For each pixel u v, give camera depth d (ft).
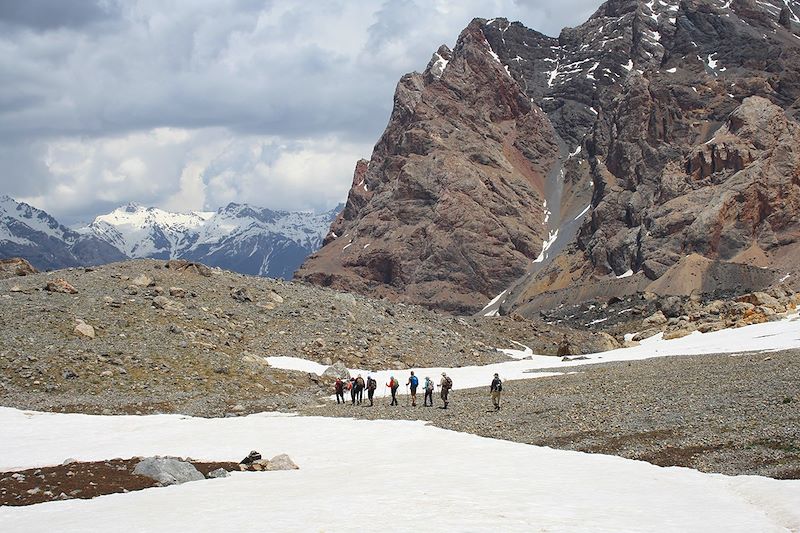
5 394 183.21
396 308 353.92
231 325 259.39
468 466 104.88
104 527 78.54
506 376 238.89
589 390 173.17
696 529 69.92
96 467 117.70
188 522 78.74
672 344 321.52
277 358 240.73
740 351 243.60
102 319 235.20
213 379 207.92
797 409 115.03
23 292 252.42
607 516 75.05
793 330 285.23
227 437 141.49
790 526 69.77
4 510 91.56
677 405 133.59
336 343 264.31
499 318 428.15
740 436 106.11
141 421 160.66
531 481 92.58
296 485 97.76
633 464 100.17
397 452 121.90
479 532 70.44
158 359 213.87
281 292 308.40
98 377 197.36
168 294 273.13
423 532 71.00
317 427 151.84
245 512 82.02
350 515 78.28
